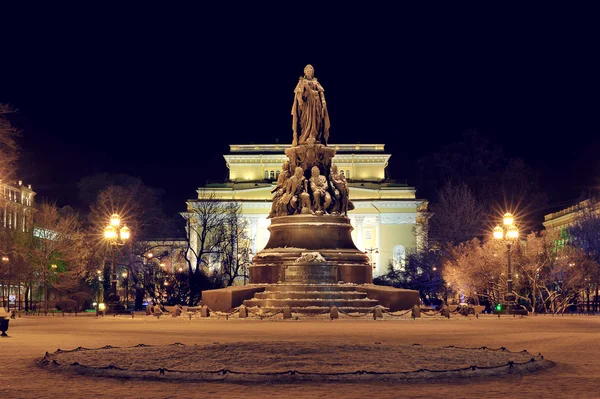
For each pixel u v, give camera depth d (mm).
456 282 71875
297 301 42062
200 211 95750
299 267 44188
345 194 48188
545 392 14156
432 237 103625
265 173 132000
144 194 115125
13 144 57312
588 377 16156
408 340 24766
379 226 127625
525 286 65500
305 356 17547
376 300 43062
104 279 85062
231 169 132125
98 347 22516
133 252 83812
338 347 19016
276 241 47000
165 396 13766
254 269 46438
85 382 15445
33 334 28844
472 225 95938
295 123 49344
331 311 39406
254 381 15289
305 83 49125
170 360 17391
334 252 45469
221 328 31641
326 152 48531
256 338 25234
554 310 65750
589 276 67000
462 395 13789
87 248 80375
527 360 17938
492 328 32594
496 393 14023
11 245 73750
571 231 82500
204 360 17156
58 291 83750
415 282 92062
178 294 77375
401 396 13664
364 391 14203
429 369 16031
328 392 14086
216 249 98688
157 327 33062
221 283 79438
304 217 46500
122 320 41156
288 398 13492
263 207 126750
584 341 25234
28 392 14281
